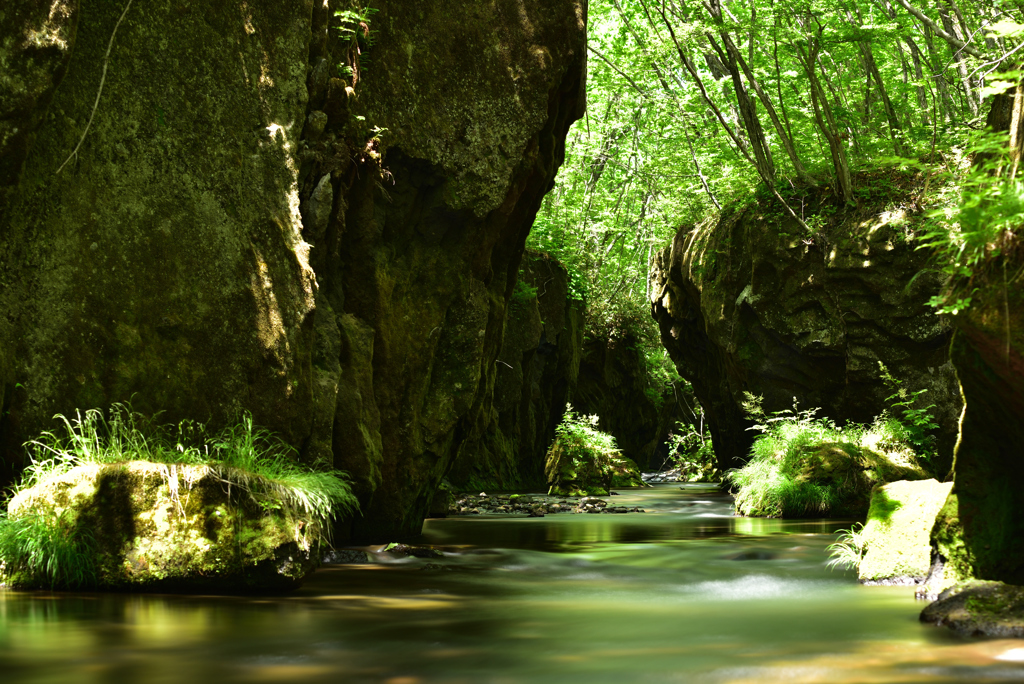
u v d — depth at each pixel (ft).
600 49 66.64
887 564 23.04
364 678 13.52
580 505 48.80
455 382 31.89
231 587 19.63
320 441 25.99
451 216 30.76
